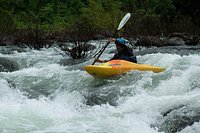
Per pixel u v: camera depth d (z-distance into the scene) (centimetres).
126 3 3797
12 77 1321
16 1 3566
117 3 3719
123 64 1177
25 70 1433
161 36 2680
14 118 865
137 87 1046
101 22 3130
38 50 2098
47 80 1259
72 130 791
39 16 3528
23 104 993
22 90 1163
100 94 1052
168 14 3372
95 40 2553
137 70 1165
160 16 3391
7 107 950
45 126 822
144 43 2155
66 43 2284
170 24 3114
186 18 3366
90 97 1046
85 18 3097
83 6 3681
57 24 3419
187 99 873
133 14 3253
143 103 909
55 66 1556
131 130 784
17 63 1661
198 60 1266
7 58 1709
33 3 3644
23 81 1268
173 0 3497
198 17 3375
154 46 2142
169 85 1018
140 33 2695
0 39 2286
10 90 1154
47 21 3516
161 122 816
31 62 1709
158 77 1095
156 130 786
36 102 1027
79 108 988
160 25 3022
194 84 995
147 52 1809
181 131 746
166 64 1310
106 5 3497
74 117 888
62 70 1399
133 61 1229
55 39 2459
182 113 808
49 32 2719
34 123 839
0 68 1514
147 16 3166
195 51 1806
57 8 3659
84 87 1134
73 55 1798
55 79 1255
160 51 1827
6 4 3456
